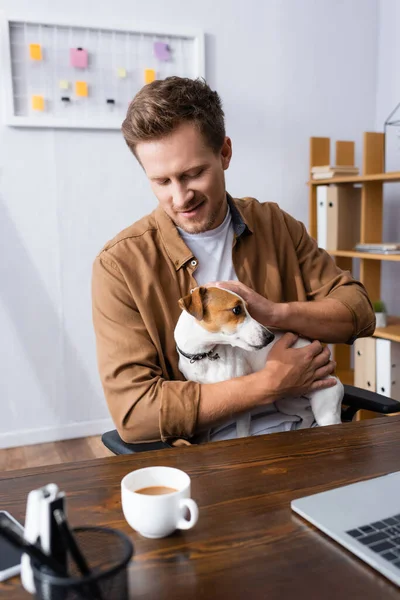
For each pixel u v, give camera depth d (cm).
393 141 306
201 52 278
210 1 280
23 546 48
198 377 134
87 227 273
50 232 267
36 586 51
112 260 132
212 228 139
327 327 138
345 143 292
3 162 256
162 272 135
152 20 271
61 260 271
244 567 63
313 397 135
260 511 75
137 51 269
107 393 126
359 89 315
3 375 267
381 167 271
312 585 60
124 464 91
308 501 76
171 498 68
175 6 275
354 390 145
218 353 133
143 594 59
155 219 139
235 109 292
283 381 121
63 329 274
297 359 125
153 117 114
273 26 293
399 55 299
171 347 134
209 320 125
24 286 266
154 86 118
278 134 302
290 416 138
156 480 75
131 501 68
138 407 118
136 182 278
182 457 93
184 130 116
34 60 254
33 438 274
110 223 277
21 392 271
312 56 303
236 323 124
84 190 270
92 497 80
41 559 48
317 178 289
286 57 298
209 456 93
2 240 261
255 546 67
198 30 276
